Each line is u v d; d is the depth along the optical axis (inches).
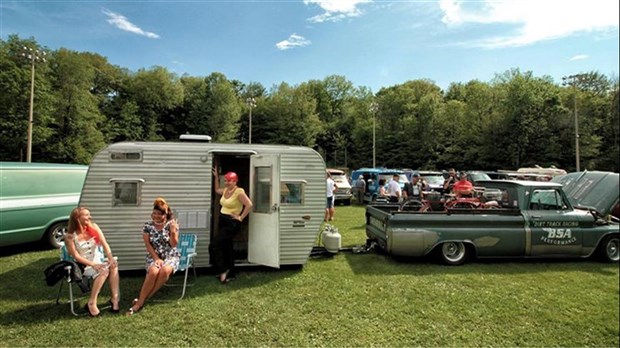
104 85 2111.2
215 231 258.5
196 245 237.5
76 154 1488.7
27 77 1309.1
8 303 187.0
